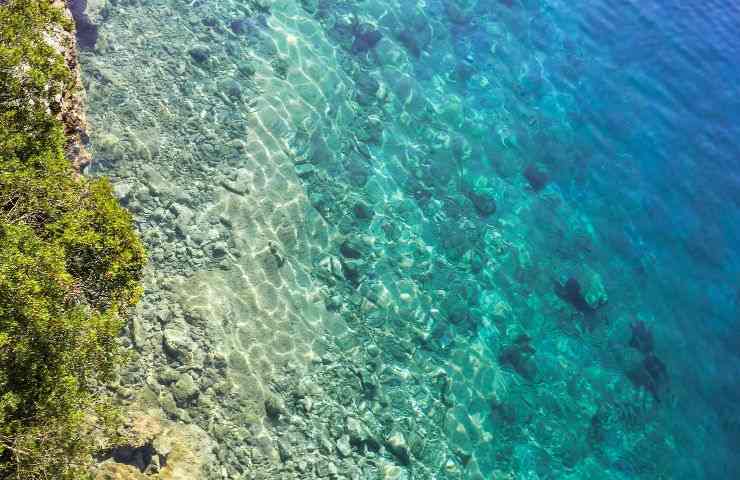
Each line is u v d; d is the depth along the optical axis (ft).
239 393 39.24
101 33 48.78
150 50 50.47
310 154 52.29
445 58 66.95
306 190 50.39
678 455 51.42
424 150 58.95
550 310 55.16
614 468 49.06
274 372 41.39
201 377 38.42
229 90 51.65
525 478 45.39
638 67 76.48
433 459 42.75
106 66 47.73
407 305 49.34
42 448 21.24
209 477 35.17
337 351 44.73
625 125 70.28
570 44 76.13
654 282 60.34
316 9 62.08
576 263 58.59
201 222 44.37
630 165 67.26
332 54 59.72
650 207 64.75
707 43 81.41
